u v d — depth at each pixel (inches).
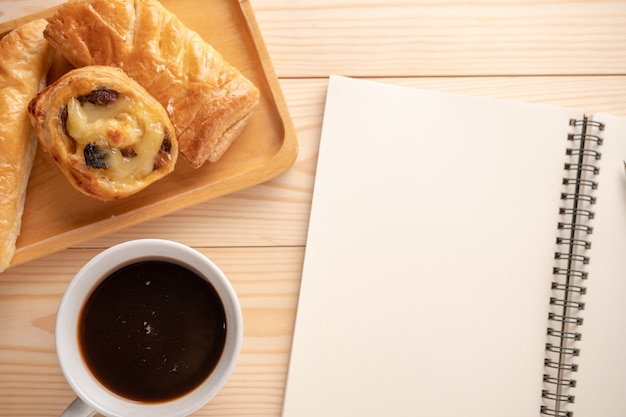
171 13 16.6
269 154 17.3
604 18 18.1
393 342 17.4
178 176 17.1
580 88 18.3
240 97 16.2
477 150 17.9
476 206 17.8
